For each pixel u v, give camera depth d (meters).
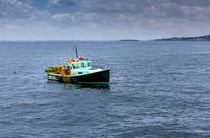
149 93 38.94
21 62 92.88
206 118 27.06
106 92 40.03
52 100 35.28
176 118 27.09
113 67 74.31
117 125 25.23
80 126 25.05
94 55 130.25
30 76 58.38
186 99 34.91
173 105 31.98
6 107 31.59
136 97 36.38
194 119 26.78
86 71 46.28
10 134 23.14
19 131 23.81
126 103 33.25
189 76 56.09
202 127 24.56
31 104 33.09
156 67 74.25
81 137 22.52
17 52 165.88
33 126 25.08
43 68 74.62
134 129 24.17
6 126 25.02
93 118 27.31
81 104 33.03
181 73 61.16
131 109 30.48
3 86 46.00
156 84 46.44
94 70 46.12
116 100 34.91
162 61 94.62
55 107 31.66
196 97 36.06
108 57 115.69
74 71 47.88
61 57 121.00
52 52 166.12
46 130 24.06
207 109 30.22
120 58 109.62
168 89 41.84
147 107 31.23
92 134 23.12
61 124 25.61
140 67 74.25
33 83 48.97
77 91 41.12
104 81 44.81
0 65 81.31
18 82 50.19
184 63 86.50
